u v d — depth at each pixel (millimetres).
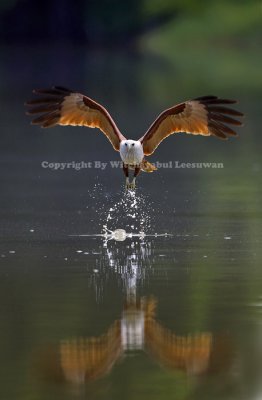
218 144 37469
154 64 76312
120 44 101875
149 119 42969
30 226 23078
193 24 99875
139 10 104938
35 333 14961
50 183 29453
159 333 14984
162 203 26094
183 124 18188
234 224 23125
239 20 98688
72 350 14258
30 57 83938
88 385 13039
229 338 14727
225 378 13297
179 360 13852
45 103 18125
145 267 19031
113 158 34125
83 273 18594
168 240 21531
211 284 17688
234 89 56188
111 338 14727
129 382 13180
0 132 40719
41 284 17750
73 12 107000
